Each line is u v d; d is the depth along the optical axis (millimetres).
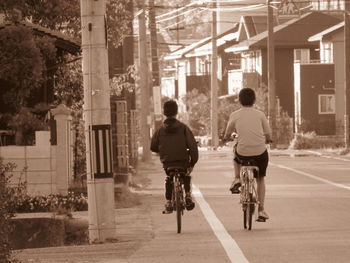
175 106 36625
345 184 60812
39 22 59219
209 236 34656
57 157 49281
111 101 59062
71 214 44531
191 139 36344
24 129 53812
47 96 58688
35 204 46375
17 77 49906
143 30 108125
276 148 140125
